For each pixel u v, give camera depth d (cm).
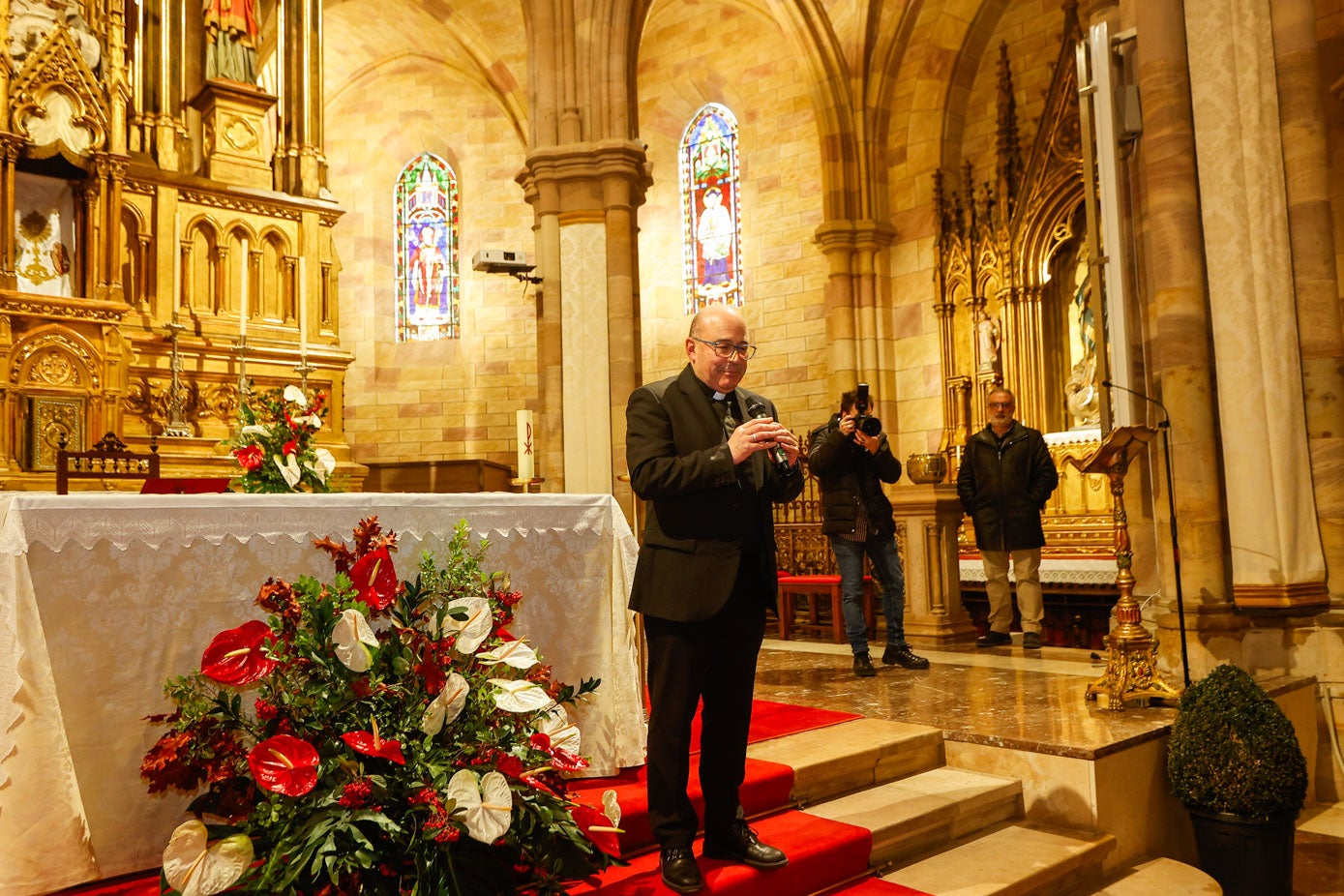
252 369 1073
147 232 1038
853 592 648
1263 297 568
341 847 245
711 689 332
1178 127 581
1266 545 562
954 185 1240
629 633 392
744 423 340
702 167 1495
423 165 1634
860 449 653
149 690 287
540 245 923
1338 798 560
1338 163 701
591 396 891
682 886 307
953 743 473
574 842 276
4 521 260
